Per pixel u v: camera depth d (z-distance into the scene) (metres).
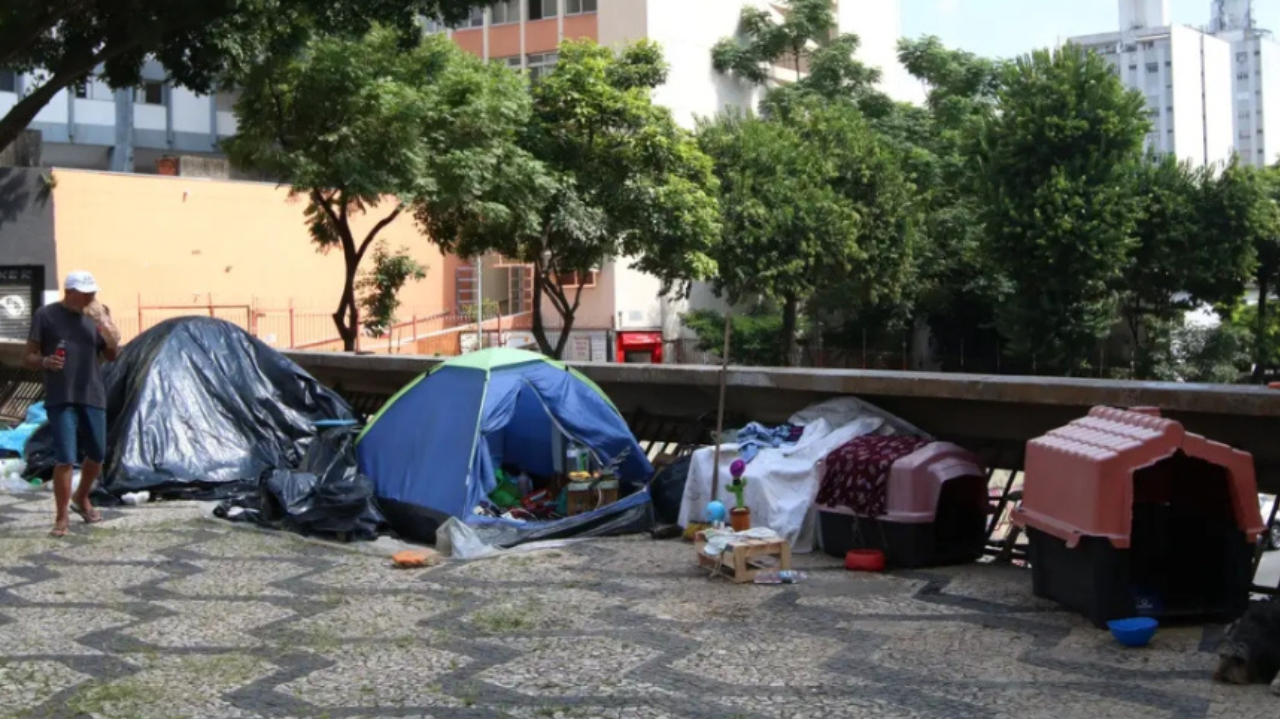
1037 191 34.66
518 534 7.90
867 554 6.95
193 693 4.99
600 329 40.41
